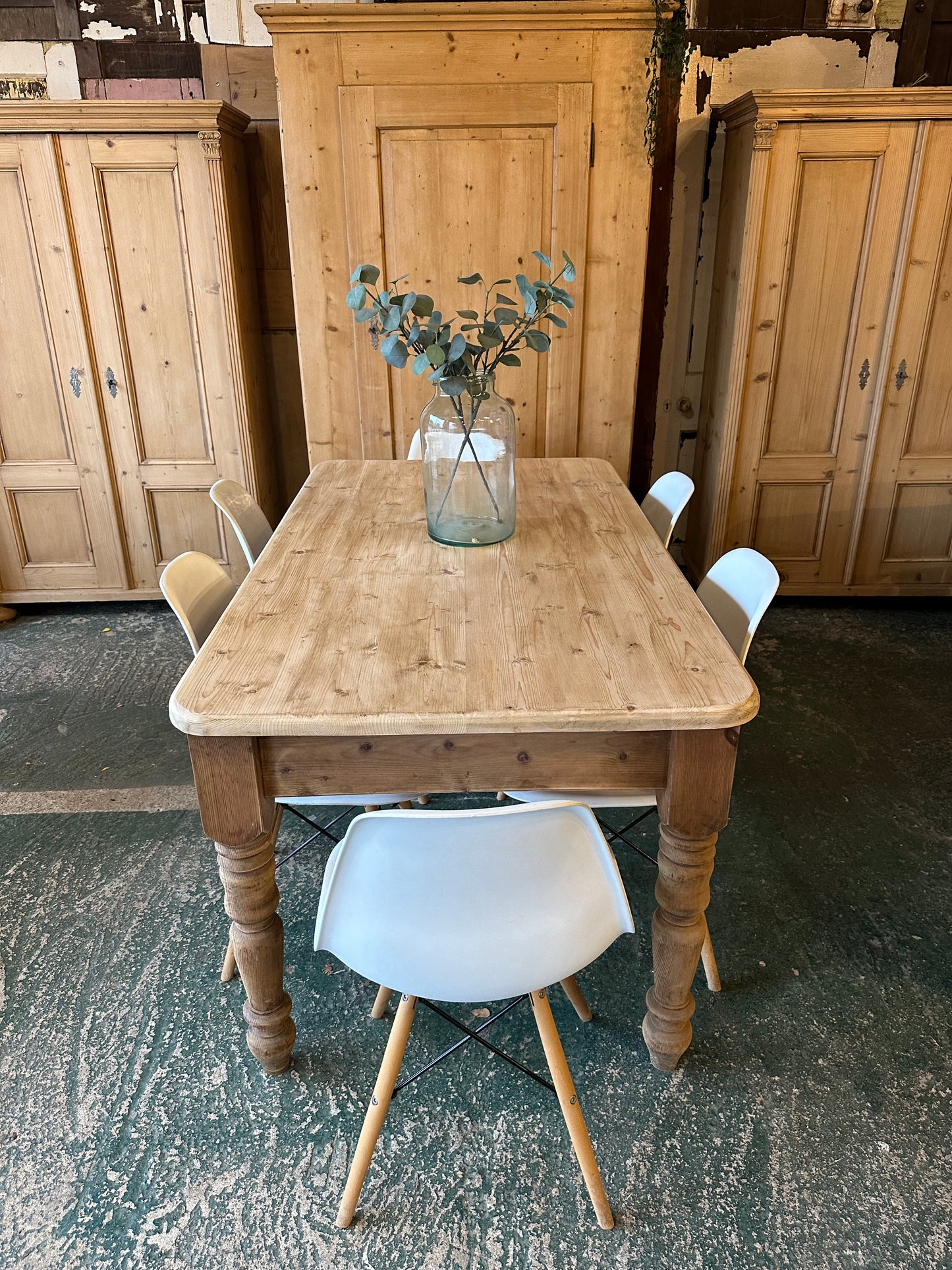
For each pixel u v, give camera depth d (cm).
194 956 189
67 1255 133
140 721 281
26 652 328
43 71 331
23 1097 157
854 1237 134
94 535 346
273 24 268
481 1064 165
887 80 336
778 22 327
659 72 276
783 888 209
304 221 292
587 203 290
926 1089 159
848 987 181
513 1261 132
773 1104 156
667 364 369
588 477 256
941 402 331
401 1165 146
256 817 136
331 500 233
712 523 354
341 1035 171
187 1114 155
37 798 242
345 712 128
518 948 116
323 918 118
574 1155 147
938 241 308
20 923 198
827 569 359
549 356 310
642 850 223
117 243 307
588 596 170
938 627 348
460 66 274
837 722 280
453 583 176
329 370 311
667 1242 134
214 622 180
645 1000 170
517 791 148
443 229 294
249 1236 135
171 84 333
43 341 317
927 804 240
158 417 331
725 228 335
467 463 191
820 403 333
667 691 133
